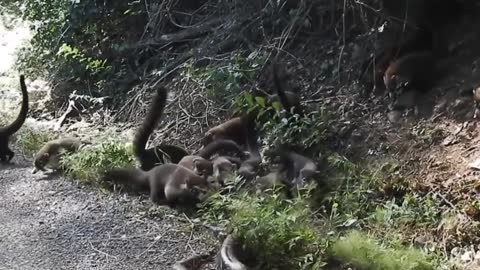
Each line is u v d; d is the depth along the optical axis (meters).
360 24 8.83
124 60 10.15
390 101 7.80
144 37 10.31
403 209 6.15
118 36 10.44
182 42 10.17
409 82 7.70
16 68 11.35
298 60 8.93
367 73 8.25
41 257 5.89
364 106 7.93
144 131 7.50
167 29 10.45
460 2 7.99
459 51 7.93
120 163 7.43
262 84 8.73
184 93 8.93
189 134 8.41
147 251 5.95
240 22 9.62
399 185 6.54
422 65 7.74
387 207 6.21
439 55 7.99
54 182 7.50
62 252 5.98
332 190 6.61
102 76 9.95
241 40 9.59
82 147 7.92
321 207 6.39
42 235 6.30
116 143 7.91
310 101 8.30
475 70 7.61
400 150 7.16
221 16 10.03
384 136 7.41
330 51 8.80
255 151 7.47
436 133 7.17
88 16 10.27
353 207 6.32
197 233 6.21
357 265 5.49
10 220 6.64
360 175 6.82
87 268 5.70
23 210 6.86
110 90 9.75
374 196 6.55
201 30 10.03
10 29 13.20
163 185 6.82
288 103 7.74
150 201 6.90
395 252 5.49
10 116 9.63
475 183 6.36
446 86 7.67
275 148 7.38
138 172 7.15
